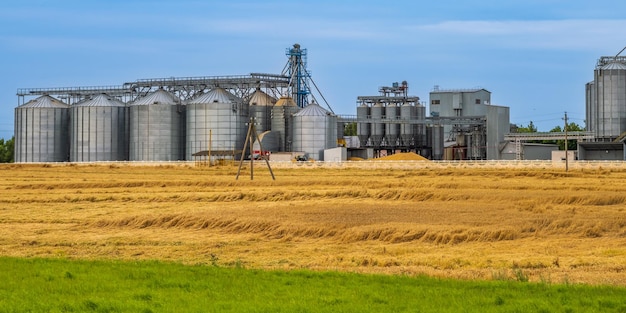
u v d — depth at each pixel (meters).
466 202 91.12
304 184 124.06
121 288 41.19
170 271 46.97
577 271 51.03
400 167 162.12
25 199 107.75
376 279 44.16
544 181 121.75
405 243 66.38
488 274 49.25
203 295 39.09
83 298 38.28
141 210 92.88
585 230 68.94
